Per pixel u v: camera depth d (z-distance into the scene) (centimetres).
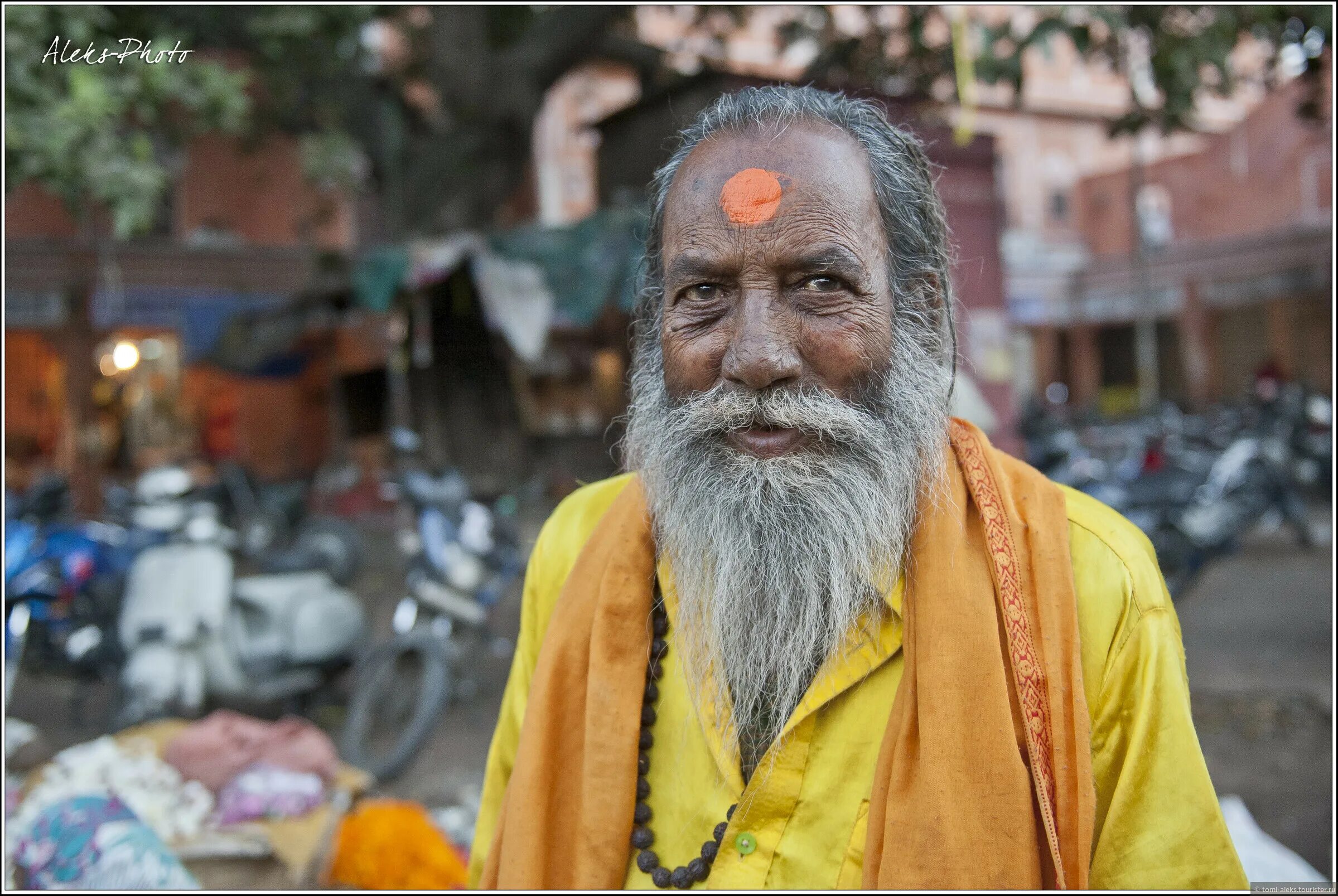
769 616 118
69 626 464
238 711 474
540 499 984
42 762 414
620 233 672
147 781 276
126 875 201
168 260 1134
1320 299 1361
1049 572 113
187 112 605
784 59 705
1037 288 1666
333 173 907
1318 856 304
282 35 517
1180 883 105
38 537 482
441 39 869
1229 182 1667
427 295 873
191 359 962
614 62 929
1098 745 112
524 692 143
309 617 429
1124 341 1886
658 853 122
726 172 117
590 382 1218
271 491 689
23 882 212
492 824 141
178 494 420
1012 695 111
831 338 114
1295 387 1055
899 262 124
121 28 454
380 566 845
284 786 270
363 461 1114
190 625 401
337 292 880
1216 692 473
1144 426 1045
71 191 418
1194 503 592
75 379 1091
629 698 125
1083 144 1975
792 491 115
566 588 134
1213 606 633
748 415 115
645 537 132
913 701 111
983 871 104
